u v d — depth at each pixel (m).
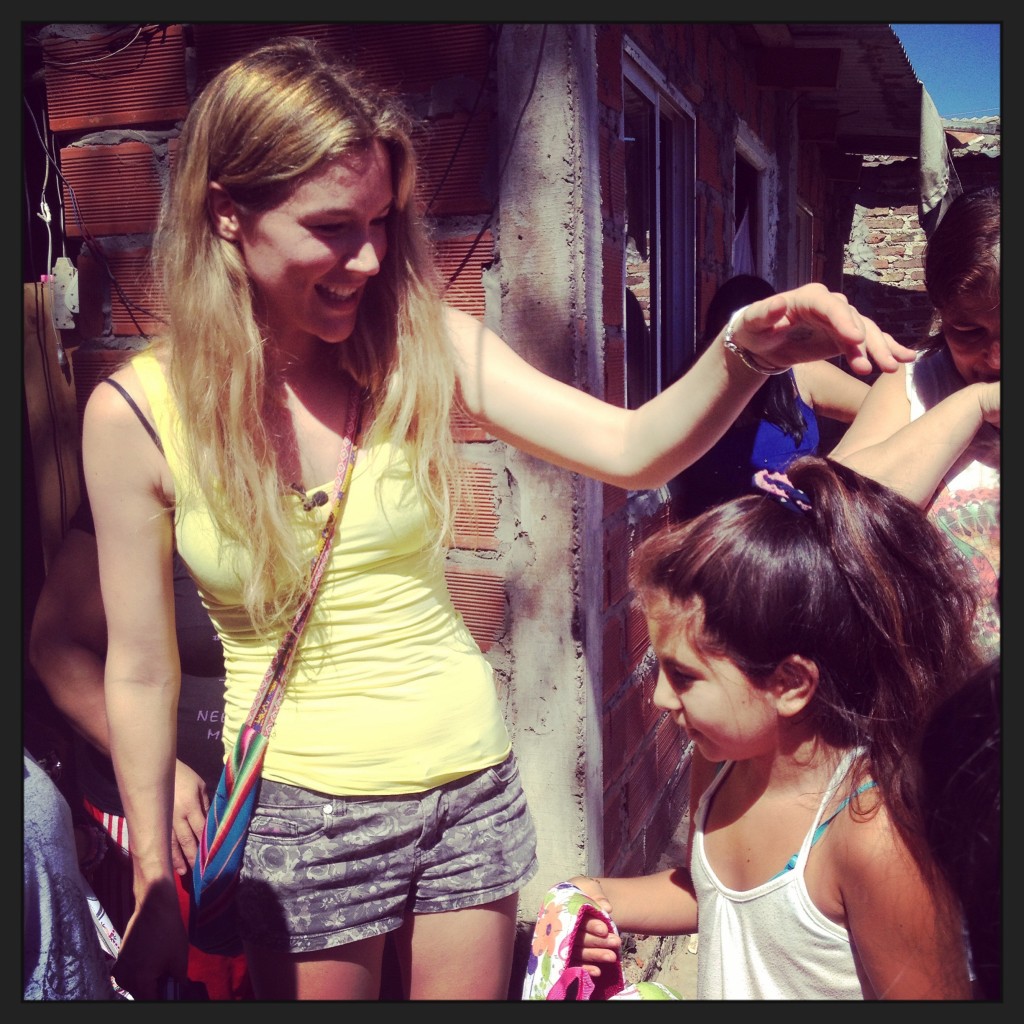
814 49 5.04
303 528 1.38
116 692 1.42
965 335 1.48
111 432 1.36
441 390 1.46
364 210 1.27
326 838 1.38
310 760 1.39
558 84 2.22
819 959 1.12
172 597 1.46
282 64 1.29
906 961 1.04
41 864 1.18
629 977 2.62
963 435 1.46
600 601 2.47
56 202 2.86
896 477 1.45
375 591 1.40
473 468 2.39
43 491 2.58
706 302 4.23
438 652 1.47
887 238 9.07
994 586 1.46
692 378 1.30
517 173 2.27
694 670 1.16
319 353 1.43
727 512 1.18
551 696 2.38
